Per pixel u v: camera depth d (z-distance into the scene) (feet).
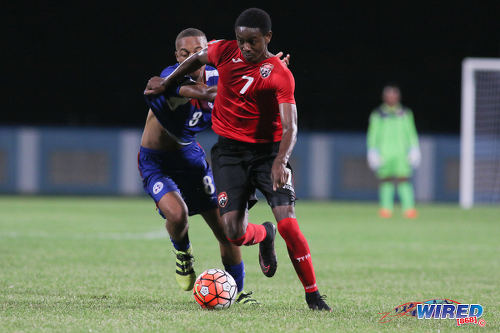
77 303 54.80
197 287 53.21
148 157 61.11
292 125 49.32
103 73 307.99
